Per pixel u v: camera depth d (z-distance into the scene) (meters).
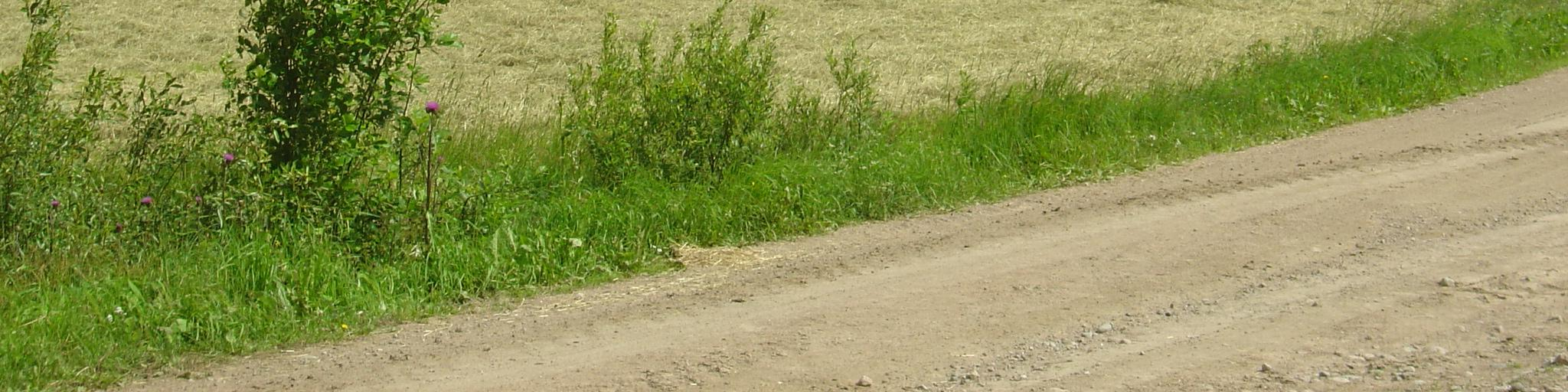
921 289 6.29
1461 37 14.64
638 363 5.25
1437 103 12.00
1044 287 6.18
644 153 8.70
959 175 8.96
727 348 5.41
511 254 6.93
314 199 7.16
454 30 17.38
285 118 7.35
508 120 11.05
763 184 8.21
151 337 5.68
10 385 5.11
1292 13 20.69
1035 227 7.71
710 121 8.77
